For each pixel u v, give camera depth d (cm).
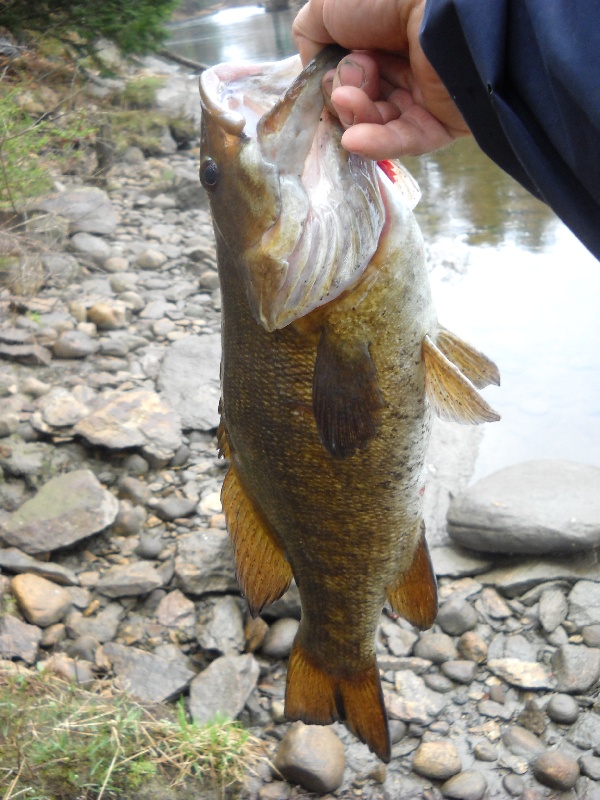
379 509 61
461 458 142
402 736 99
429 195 265
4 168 174
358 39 48
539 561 119
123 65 320
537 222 239
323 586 67
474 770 95
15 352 155
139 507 127
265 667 106
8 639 103
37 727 90
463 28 39
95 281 189
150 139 282
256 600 68
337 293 53
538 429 150
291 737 95
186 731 93
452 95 42
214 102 52
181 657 106
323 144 51
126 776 88
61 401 140
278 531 65
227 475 64
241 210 52
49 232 192
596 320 183
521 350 174
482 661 108
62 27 249
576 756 96
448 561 121
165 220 234
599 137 36
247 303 56
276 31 532
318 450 58
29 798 82
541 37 37
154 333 174
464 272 210
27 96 243
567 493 122
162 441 136
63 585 113
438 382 57
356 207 52
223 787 90
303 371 56
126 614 112
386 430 58
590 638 108
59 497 122
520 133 39
